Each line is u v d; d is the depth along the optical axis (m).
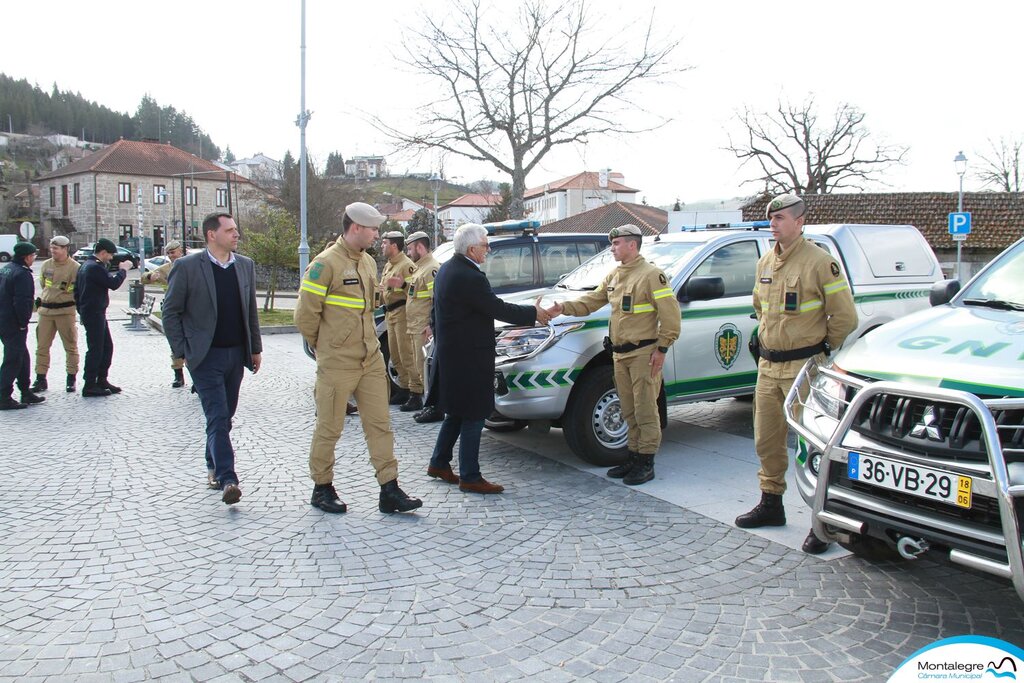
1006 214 26.47
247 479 5.57
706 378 6.27
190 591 3.70
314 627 3.35
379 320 8.57
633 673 2.99
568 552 4.20
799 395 4.05
